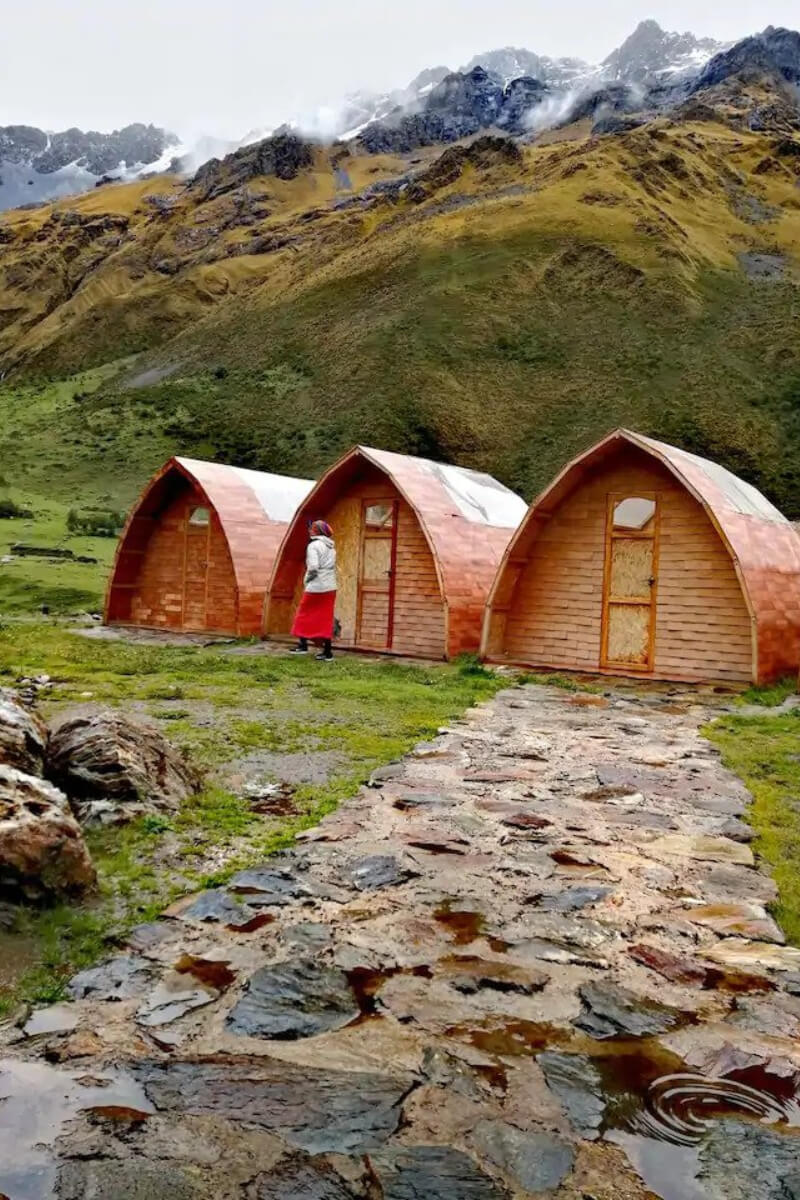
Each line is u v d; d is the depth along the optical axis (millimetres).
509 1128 3004
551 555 16281
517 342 86938
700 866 5527
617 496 15641
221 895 4812
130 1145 2869
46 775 6004
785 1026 3703
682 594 14859
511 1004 3818
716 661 14430
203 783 6812
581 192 123188
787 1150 2938
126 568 21016
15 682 11367
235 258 169375
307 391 84625
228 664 14008
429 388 77750
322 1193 2686
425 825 6125
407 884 5078
